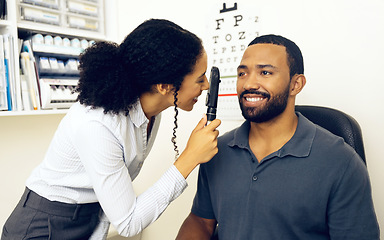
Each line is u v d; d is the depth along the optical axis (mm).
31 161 1598
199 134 766
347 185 662
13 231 860
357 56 1020
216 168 835
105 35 1702
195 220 907
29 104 1347
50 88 1369
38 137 1616
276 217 714
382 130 988
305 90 1146
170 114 1587
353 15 1016
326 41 1080
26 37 1455
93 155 714
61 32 1459
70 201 845
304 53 1137
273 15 1202
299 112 865
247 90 741
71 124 752
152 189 771
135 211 750
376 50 979
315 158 701
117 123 750
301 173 700
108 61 718
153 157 1698
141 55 708
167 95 784
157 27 719
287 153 721
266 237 723
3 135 1490
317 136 739
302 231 706
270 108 725
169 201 777
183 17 1493
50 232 839
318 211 685
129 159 845
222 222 800
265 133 770
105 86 707
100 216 972
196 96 811
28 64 1331
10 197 1532
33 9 1365
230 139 853
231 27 1325
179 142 1570
